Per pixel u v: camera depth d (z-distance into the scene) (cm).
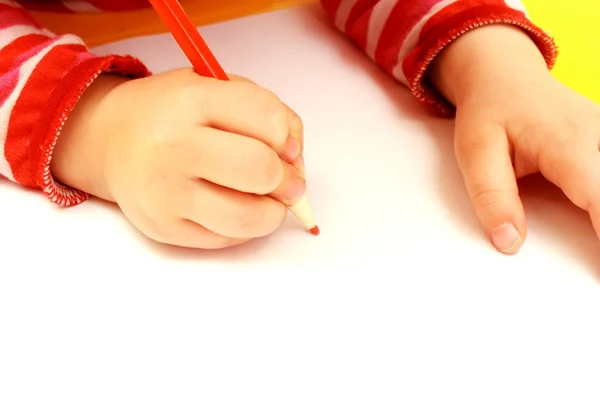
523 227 42
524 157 44
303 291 41
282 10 55
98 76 46
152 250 43
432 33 48
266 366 39
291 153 42
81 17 56
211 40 53
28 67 45
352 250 42
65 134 45
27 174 45
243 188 41
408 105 49
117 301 41
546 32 48
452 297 41
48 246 43
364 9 51
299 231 43
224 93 42
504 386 39
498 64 46
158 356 40
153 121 42
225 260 42
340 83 50
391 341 40
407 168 45
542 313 40
